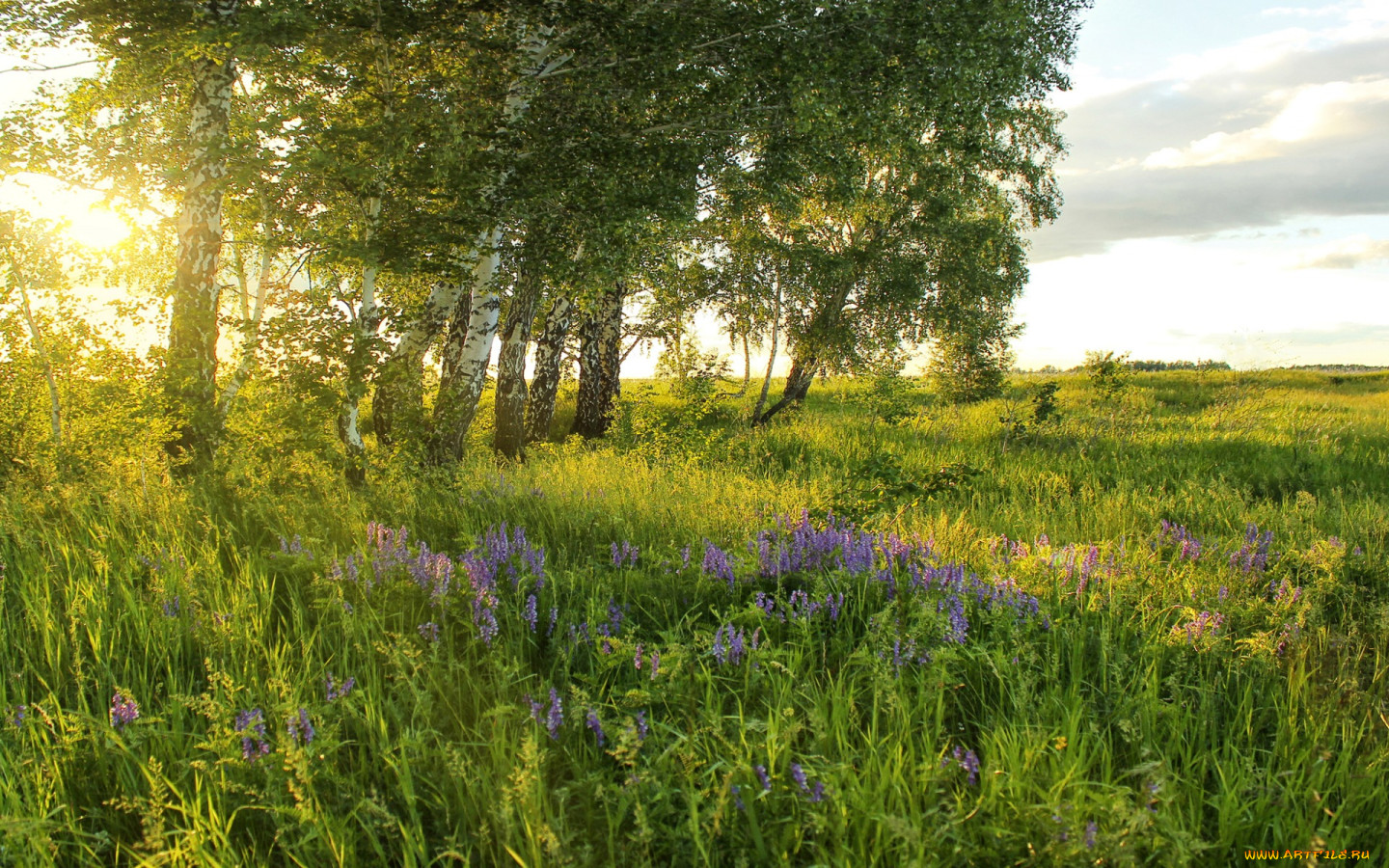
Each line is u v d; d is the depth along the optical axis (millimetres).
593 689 3781
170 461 7984
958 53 12414
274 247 9625
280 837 2635
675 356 16547
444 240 10008
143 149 10617
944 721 3623
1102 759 3215
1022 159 22406
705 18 11773
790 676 3656
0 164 9672
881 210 20969
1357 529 7445
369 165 9656
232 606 4449
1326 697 3963
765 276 20422
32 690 3811
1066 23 17156
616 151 11602
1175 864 2510
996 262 23734
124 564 5121
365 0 9953
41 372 8891
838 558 5215
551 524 6812
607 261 12172
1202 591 5566
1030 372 34812
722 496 8406
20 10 9547
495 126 10664
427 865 2580
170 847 2727
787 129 13281
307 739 3023
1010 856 2592
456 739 3379
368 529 5758
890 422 17766
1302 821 2852
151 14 9727
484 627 4129
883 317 22125
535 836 2578
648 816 2764
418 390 9141
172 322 9195
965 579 4980
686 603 4871
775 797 2814
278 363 7992
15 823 2527
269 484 7234
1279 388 26578
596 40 11281
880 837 2611
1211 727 3660
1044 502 9523
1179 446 13453
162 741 3205
